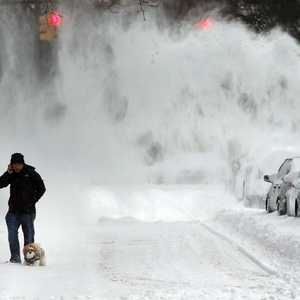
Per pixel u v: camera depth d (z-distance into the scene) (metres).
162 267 38.53
